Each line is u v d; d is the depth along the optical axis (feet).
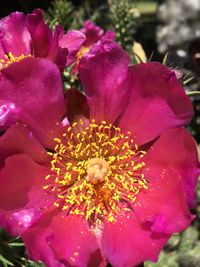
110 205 0.31
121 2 0.55
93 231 0.30
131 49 0.48
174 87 0.29
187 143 0.29
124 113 0.31
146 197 0.31
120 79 0.30
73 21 0.59
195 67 0.46
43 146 0.30
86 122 0.31
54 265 0.27
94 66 0.29
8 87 0.28
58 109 0.30
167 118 0.30
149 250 0.28
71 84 0.38
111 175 0.32
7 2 0.84
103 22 0.69
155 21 0.82
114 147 0.31
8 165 0.28
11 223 0.28
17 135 0.28
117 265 0.28
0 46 0.36
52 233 0.29
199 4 0.78
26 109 0.29
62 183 0.31
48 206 0.30
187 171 0.29
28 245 0.27
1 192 0.28
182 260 0.62
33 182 0.30
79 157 0.32
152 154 0.31
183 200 0.28
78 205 0.31
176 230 0.28
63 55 0.31
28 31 0.34
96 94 0.30
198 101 0.65
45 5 0.81
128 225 0.30
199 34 0.77
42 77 0.29
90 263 0.29
